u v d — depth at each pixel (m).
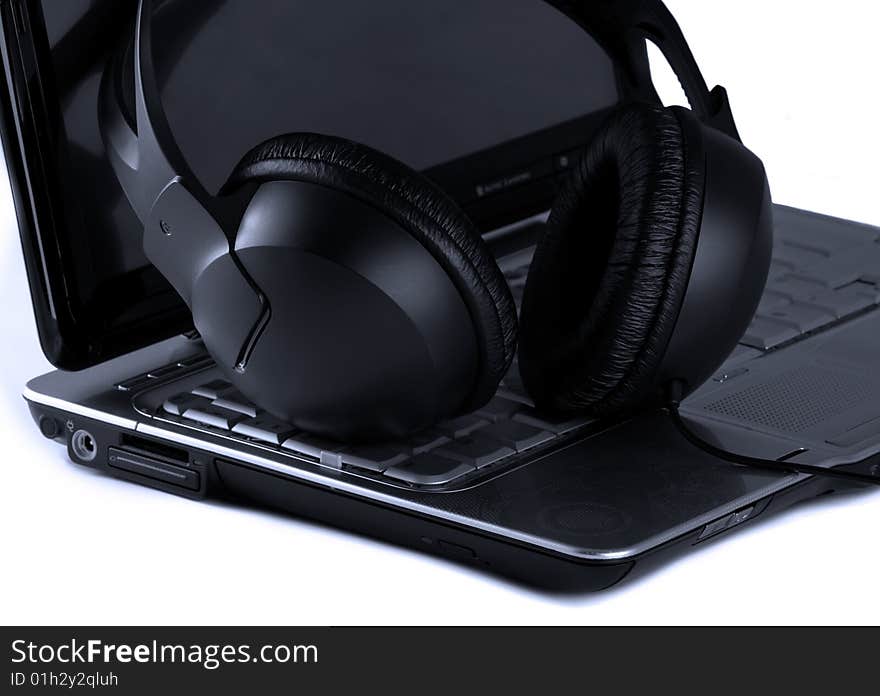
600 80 3.32
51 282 2.46
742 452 2.36
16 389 2.73
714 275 2.28
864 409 2.51
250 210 2.19
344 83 2.94
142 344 2.58
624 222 2.27
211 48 2.75
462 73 3.11
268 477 2.32
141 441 2.45
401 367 2.20
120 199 2.52
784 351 2.72
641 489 2.24
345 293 2.15
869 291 2.94
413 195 2.13
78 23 2.44
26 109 2.39
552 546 2.10
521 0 3.17
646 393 2.34
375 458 2.29
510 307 2.22
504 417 2.45
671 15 2.73
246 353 2.27
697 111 2.67
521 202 3.20
